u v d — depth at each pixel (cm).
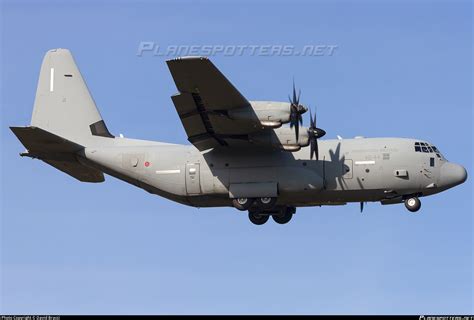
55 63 10625
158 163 9969
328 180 9606
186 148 10025
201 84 8625
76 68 10606
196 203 10056
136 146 10212
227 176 9731
